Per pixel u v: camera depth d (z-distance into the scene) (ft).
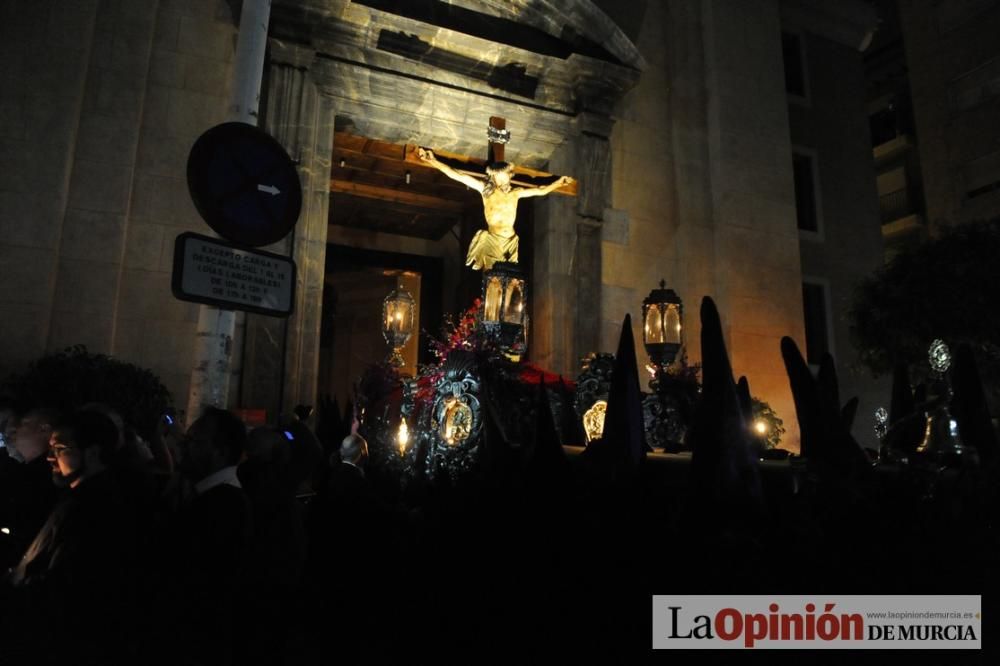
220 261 13.52
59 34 33.96
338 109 39.52
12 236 31.24
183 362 34.17
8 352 30.14
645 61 49.80
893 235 93.20
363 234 66.85
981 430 12.26
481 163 35.99
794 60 60.80
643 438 11.16
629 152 48.06
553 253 43.70
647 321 25.26
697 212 49.03
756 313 47.80
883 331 40.73
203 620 9.13
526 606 10.24
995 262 36.96
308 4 37.47
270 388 34.17
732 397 9.51
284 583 11.58
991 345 36.63
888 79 97.35
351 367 69.92
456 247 68.03
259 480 12.07
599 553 9.79
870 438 54.08
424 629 12.48
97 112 34.37
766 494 10.50
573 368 42.32
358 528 16.26
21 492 13.38
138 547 9.46
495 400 19.17
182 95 36.68
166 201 35.32
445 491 13.87
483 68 43.34
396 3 40.63
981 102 64.69
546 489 10.60
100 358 28.04
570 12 43.96
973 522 9.96
